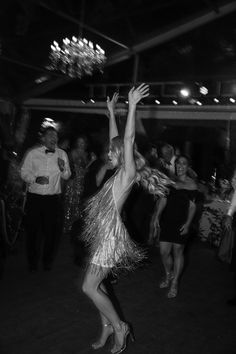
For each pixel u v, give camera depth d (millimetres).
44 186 5707
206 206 8062
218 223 7930
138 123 11516
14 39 11945
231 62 12602
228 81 11578
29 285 5305
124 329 3678
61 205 7930
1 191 5969
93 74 13398
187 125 11125
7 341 3818
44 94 13305
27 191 5809
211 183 9312
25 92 12461
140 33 12758
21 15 11734
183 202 5227
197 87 11820
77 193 7887
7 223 6289
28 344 3791
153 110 11406
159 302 5090
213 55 12805
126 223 6207
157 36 12719
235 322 4629
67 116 12320
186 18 12500
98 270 3531
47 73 11930
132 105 3400
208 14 12430
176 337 4172
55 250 6957
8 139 8312
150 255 7148
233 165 8625
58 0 11398
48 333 4039
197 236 8242
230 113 10602
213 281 6035
